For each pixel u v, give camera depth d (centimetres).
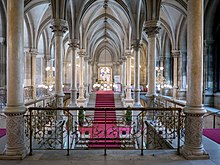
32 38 1465
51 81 1725
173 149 468
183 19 1438
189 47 436
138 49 1238
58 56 887
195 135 421
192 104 427
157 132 638
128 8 1213
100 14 1761
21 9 427
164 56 1894
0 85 1081
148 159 410
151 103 862
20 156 404
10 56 416
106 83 2959
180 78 1525
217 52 1111
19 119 420
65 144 763
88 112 1359
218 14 1093
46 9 1418
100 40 2642
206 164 386
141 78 2677
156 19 858
